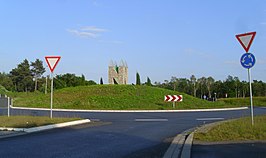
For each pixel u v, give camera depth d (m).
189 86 88.50
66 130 14.88
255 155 8.45
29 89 82.88
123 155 8.89
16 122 16.42
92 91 41.78
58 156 8.70
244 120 15.22
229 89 83.00
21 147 10.13
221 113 26.84
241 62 12.91
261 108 36.31
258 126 12.53
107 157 8.59
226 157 8.28
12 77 80.50
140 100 36.91
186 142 10.97
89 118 21.73
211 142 10.97
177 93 42.25
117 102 35.47
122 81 49.69
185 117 22.88
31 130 14.46
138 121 19.80
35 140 11.67
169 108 32.16
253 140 11.03
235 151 9.10
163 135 13.33
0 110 29.89
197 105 36.03
